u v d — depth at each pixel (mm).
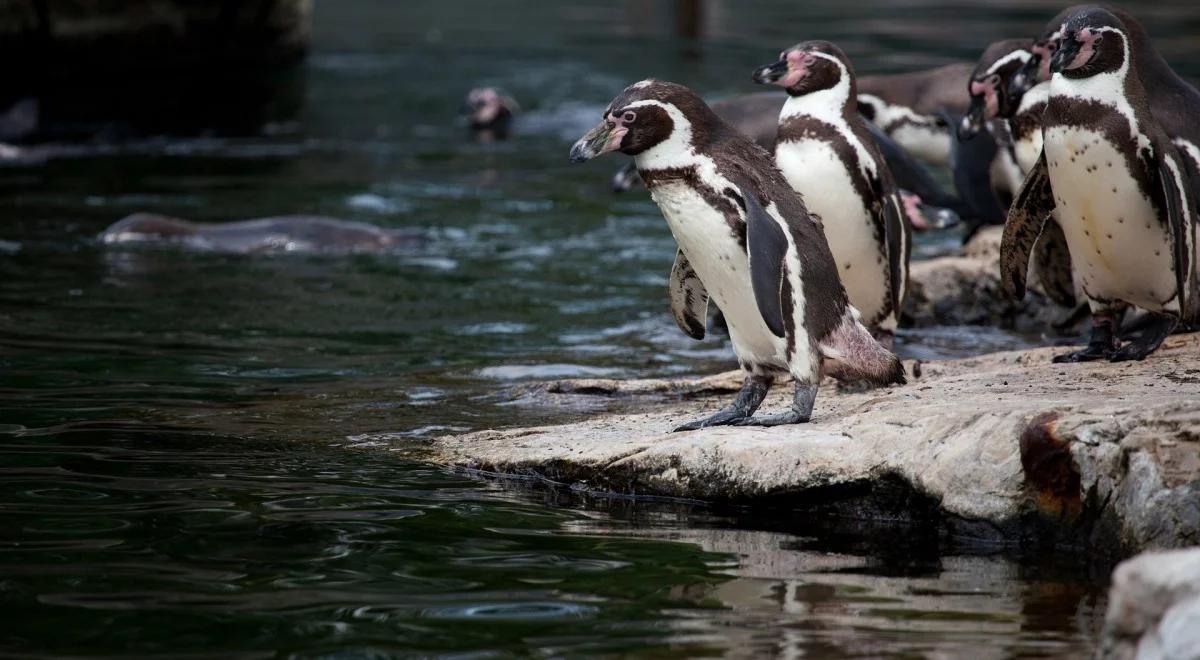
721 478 9039
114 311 14664
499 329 14508
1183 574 5492
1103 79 10094
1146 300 10672
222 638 6527
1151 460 7617
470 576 7469
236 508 8609
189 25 32938
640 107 9336
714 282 9648
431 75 36000
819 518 8805
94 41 30422
